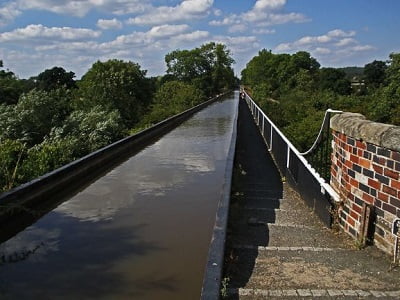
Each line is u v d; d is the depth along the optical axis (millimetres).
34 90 19078
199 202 8078
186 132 21547
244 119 25078
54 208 7637
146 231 6340
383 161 4180
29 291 4496
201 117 31906
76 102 32312
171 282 4664
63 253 5500
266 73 78375
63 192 8812
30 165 10117
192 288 4535
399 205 3975
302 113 28266
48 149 11539
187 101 46281
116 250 5578
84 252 5531
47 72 55031
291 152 8570
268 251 4422
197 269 4980
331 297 3383
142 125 30578
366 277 3750
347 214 4891
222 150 15305
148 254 5434
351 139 4789
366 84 46781
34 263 5199
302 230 5266
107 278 4762
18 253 5535
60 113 19109
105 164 11992
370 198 4410
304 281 3688
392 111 22422
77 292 4465
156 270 4949
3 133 16391
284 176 9414
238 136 14672
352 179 4770
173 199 8305
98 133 17438
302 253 4355
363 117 5074
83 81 43031
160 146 16359
